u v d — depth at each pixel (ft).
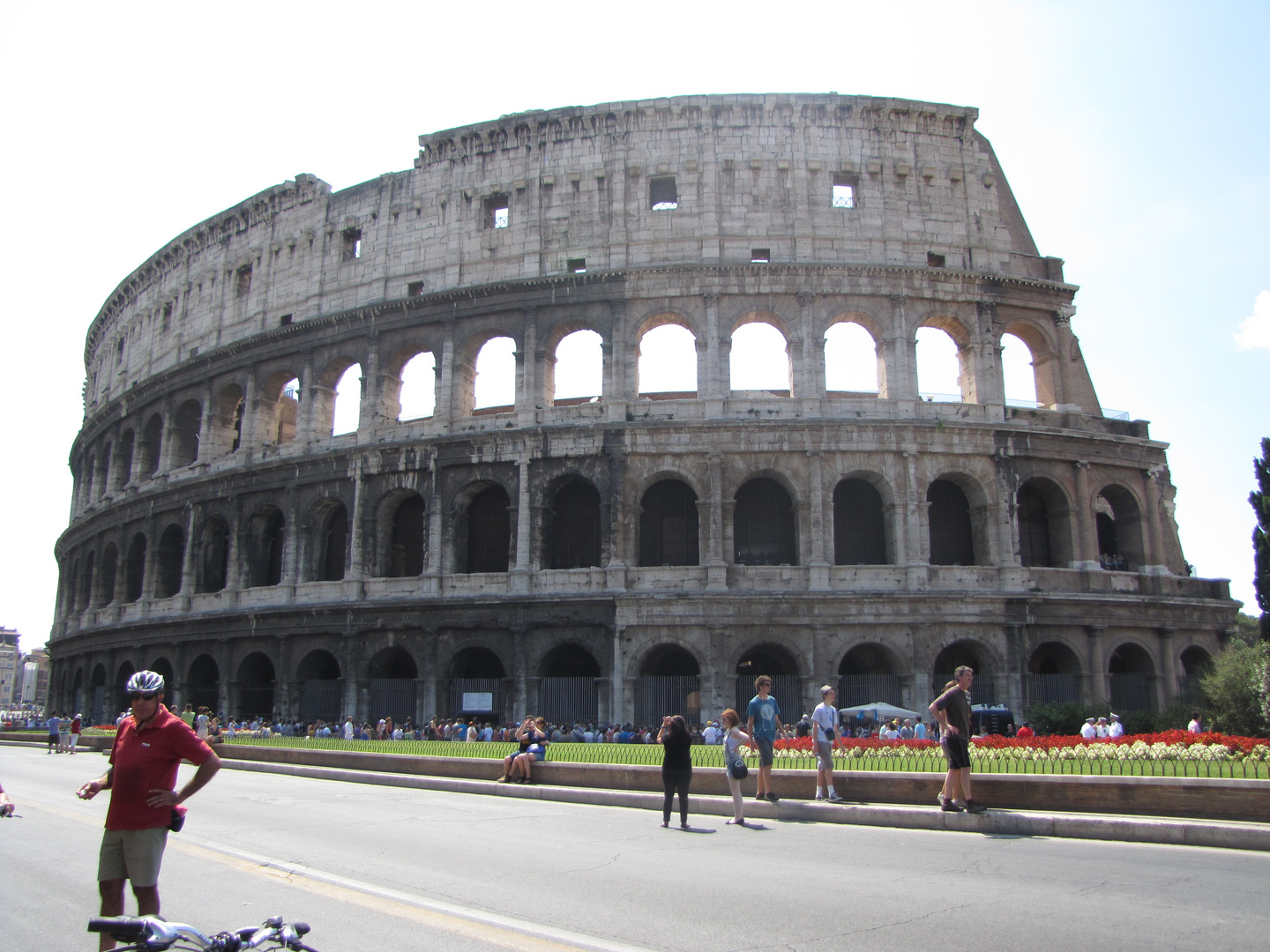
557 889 57.93
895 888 58.54
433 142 242.78
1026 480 214.28
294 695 227.81
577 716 201.16
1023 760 104.58
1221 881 60.29
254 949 31.17
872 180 226.99
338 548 242.37
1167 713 187.93
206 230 283.79
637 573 204.85
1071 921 50.16
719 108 228.22
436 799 113.19
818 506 204.85
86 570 313.94
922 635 198.18
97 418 320.91
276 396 261.85
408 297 233.14
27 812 94.79
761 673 216.74
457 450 219.20
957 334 226.99
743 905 53.83
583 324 224.74
